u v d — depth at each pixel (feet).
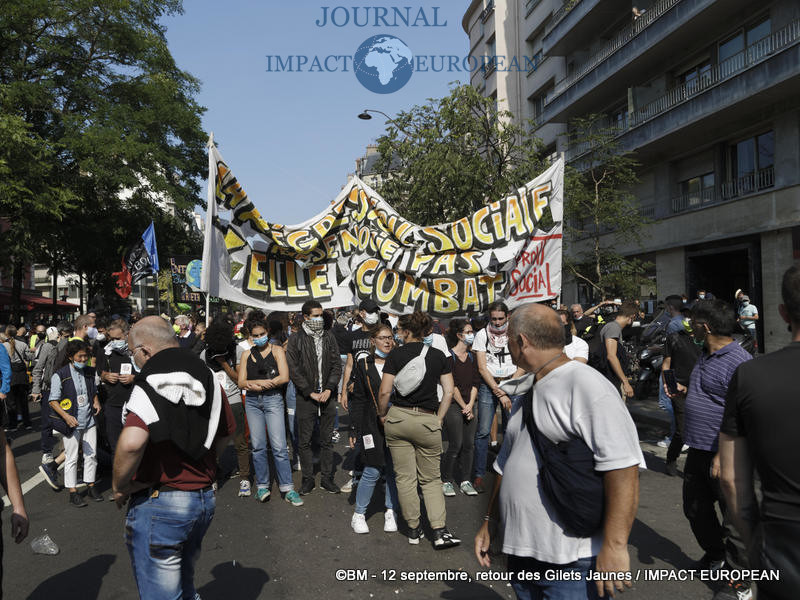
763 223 53.98
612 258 58.65
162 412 7.91
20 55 67.36
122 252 77.66
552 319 7.20
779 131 52.85
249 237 22.58
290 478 18.35
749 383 6.06
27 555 14.08
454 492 18.81
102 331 27.27
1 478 8.63
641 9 70.13
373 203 24.08
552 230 23.93
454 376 18.54
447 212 48.88
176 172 80.12
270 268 22.91
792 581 5.60
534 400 7.19
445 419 18.65
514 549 7.22
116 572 13.05
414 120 49.75
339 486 20.10
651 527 15.21
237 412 20.10
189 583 9.04
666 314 38.88
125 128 70.49
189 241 85.92
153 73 75.66
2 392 21.68
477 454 19.26
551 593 6.99
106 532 15.72
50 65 69.41
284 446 18.33
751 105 53.42
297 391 19.29
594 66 76.07
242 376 18.02
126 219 77.46
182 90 81.05
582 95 79.00
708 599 11.23
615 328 21.02
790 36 50.47
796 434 5.66
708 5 55.67
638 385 35.55
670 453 20.11
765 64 49.19
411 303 23.76
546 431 6.96
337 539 14.94
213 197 21.07
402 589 11.96
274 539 14.94
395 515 15.99
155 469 8.28
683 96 63.93
